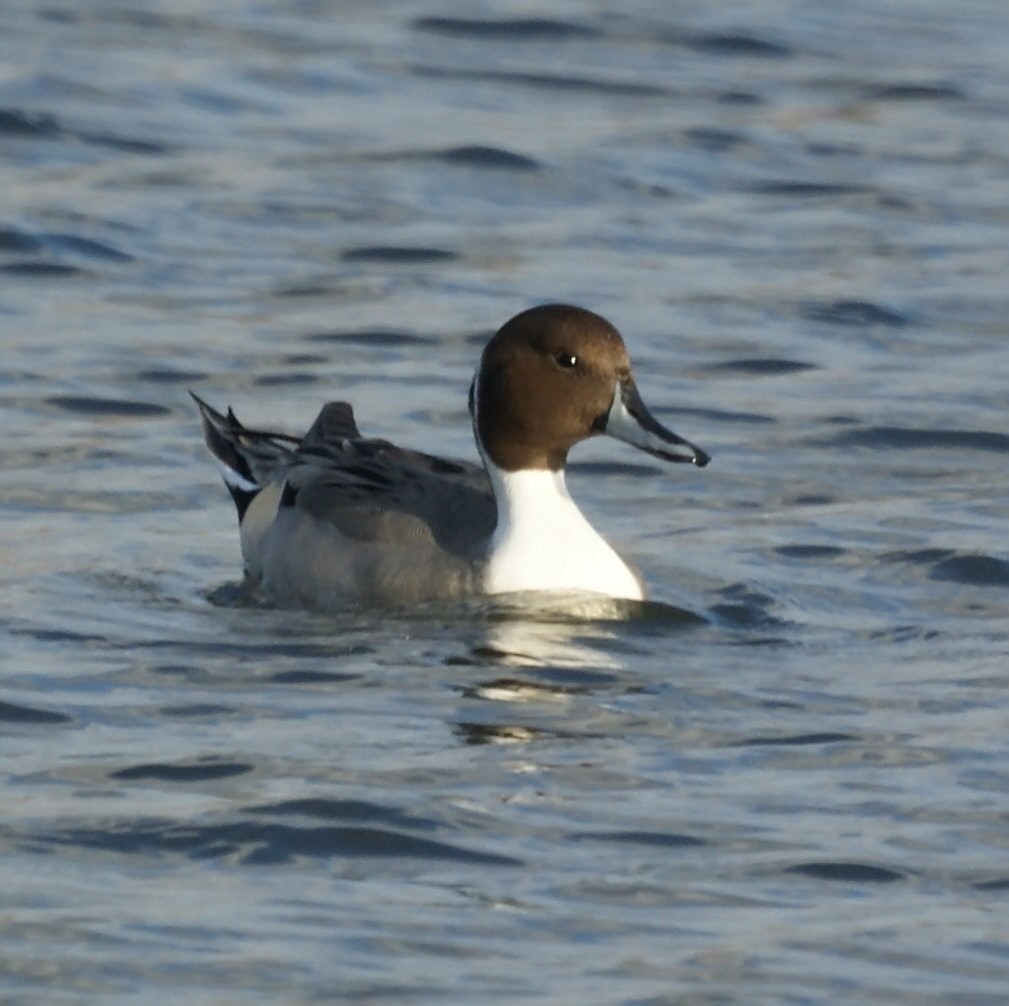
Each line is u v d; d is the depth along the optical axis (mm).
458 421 17297
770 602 13328
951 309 20328
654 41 29188
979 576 13875
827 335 19594
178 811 9773
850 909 8914
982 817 9852
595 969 8359
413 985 8188
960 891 9094
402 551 13344
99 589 13383
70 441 16453
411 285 20594
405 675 11836
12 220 21438
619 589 13164
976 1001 8156
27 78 25828
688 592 13508
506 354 13133
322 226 22078
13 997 8039
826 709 11367
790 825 9758
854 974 8336
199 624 12789
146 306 19766
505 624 12781
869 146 25391
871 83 27688
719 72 28047
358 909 8852
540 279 20812
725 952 8508
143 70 26656
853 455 16672
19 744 10633
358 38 28750
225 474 14875
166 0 30172
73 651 12125
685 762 10562
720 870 9289
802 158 24875
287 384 18016
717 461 16484
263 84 26547
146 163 23625
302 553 13602
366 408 17469
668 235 22328
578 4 30750
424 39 28875
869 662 12219
